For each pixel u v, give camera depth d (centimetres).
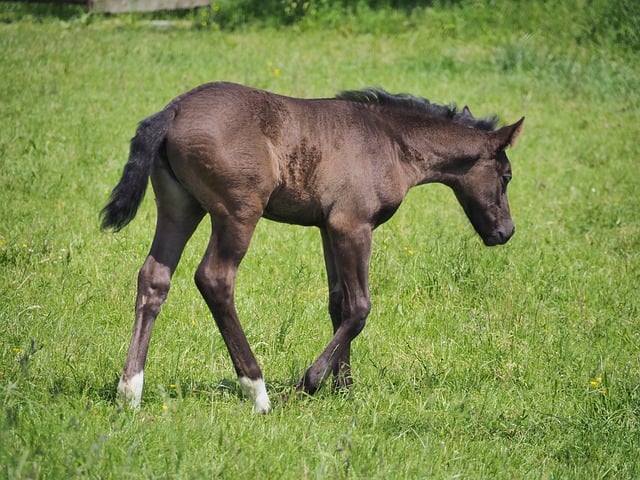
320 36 3112
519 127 1074
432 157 1041
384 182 973
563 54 2914
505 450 898
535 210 1741
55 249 1348
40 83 2314
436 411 965
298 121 926
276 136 907
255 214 892
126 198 846
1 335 1027
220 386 962
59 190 1611
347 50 2934
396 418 930
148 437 790
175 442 772
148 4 3347
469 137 1060
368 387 1020
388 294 1320
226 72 2558
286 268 1370
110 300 1191
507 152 2100
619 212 1745
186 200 909
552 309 1305
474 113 2341
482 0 3266
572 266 1460
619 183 1933
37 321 1077
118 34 3009
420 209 1698
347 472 745
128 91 2316
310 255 1427
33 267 1274
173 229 917
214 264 892
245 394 915
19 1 3403
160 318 1158
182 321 1153
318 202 945
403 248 1464
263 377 931
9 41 2741
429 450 832
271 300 1238
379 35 3133
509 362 1115
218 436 802
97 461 714
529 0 3225
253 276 1335
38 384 900
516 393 1052
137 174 848
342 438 802
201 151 864
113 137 1945
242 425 841
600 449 924
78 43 2798
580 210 1758
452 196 1802
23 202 1547
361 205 954
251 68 2612
